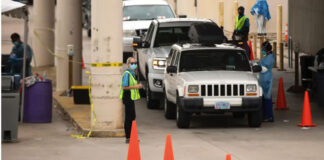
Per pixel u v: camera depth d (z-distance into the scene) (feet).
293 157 104.99
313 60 185.78
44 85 146.10
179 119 134.21
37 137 127.03
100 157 105.91
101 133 126.82
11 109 120.06
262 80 141.38
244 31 203.72
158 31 172.24
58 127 140.67
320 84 163.94
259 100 132.46
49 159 104.22
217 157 104.68
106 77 127.75
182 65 140.05
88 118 143.95
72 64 198.80
